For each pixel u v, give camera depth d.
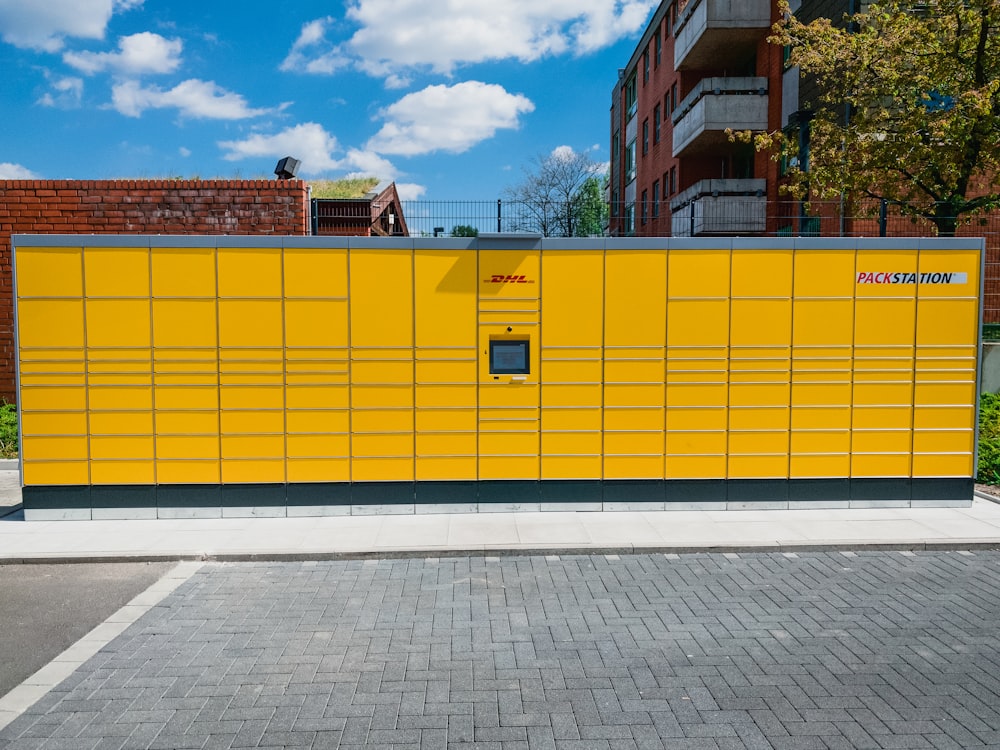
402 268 9.41
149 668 5.25
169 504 9.38
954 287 9.69
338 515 9.46
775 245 9.56
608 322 9.52
